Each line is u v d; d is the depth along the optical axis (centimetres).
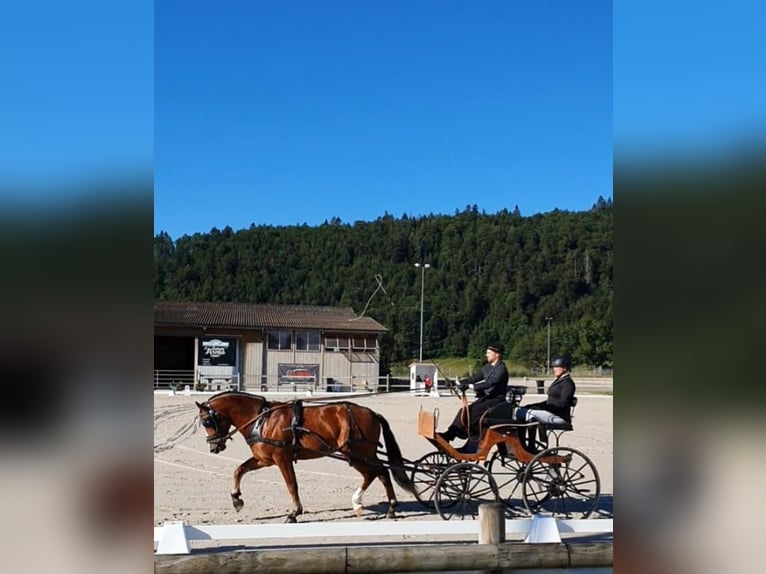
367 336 4109
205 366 3909
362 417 855
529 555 671
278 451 834
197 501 948
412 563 656
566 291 8188
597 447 1551
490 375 874
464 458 848
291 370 3978
